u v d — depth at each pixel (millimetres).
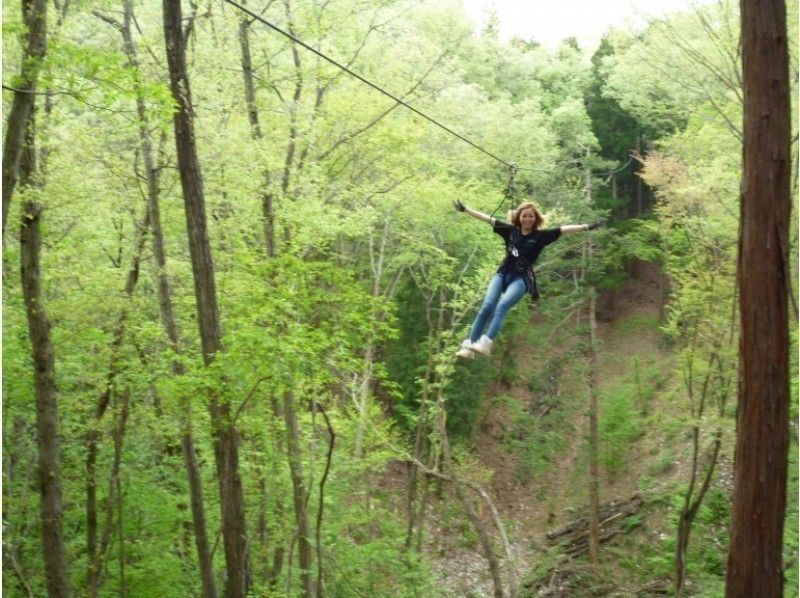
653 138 36812
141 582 14508
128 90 8250
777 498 6617
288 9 15398
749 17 6824
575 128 30734
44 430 10750
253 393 10570
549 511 29172
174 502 14539
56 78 8023
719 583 19703
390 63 18047
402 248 21312
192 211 10070
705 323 18969
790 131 6805
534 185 26188
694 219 18953
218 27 15242
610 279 30906
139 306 12734
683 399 28672
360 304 12641
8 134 8758
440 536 26516
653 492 26531
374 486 24359
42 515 10773
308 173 15375
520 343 33781
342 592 16734
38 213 10664
